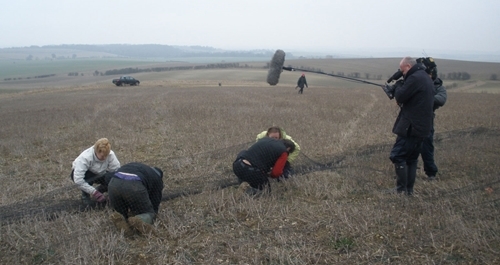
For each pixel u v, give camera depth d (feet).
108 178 19.38
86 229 16.19
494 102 68.90
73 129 43.11
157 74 285.23
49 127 45.21
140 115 52.70
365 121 43.83
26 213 17.99
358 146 30.91
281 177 21.79
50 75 374.63
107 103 76.43
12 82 306.96
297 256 13.80
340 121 43.88
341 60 323.98
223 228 16.39
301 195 20.18
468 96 86.89
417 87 18.03
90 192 18.80
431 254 13.88
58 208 18.62
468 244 14.06
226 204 18.71
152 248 14.87
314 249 14.33
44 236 15.64
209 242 15.21
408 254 13.92
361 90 112.57
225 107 58.80
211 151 28.45
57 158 29.48
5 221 17.30
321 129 37.86
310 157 27.86
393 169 23.57
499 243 14.34
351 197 19.72
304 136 34.24
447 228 15.28
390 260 13.58
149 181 16.98
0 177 24.47
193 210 18.31
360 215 16.60
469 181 21.21
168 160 27.07
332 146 30.86
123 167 16.98
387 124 41.57
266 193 19.83
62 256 14.33
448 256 13.66
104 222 17.22
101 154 18.92
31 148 33.17
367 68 270.26
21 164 27.91
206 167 25.30
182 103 68.64
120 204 16.61
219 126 40.34
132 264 13.89
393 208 17.67
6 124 48.91
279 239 14.97
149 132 39.78
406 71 18.65
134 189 16.24
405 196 18.83
